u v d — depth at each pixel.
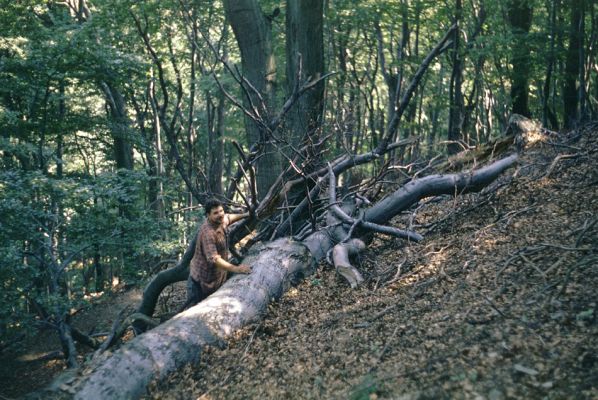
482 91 20.58
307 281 6.07
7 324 8.21
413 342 3.99
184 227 10.09
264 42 10.62
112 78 11.99
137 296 12.19
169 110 21.52
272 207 6.79
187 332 4.74
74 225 8.71
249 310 5.29
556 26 14.19
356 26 18.95
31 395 4.14
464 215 6.88
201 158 24.25
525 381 3.16
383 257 6.44
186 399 4.16
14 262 7.81
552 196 6.33
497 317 3.94
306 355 4.32
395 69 23.14
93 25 12.39
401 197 6.93
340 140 7.93
